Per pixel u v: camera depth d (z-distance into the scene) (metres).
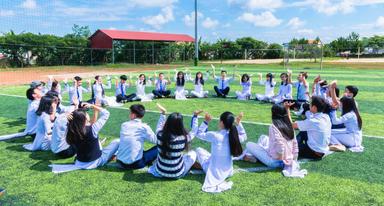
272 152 5.20
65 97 13.00
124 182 4.82
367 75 22.75
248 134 7.41
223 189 4.54
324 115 5.66
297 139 5.82
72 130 5.16
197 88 13.24
